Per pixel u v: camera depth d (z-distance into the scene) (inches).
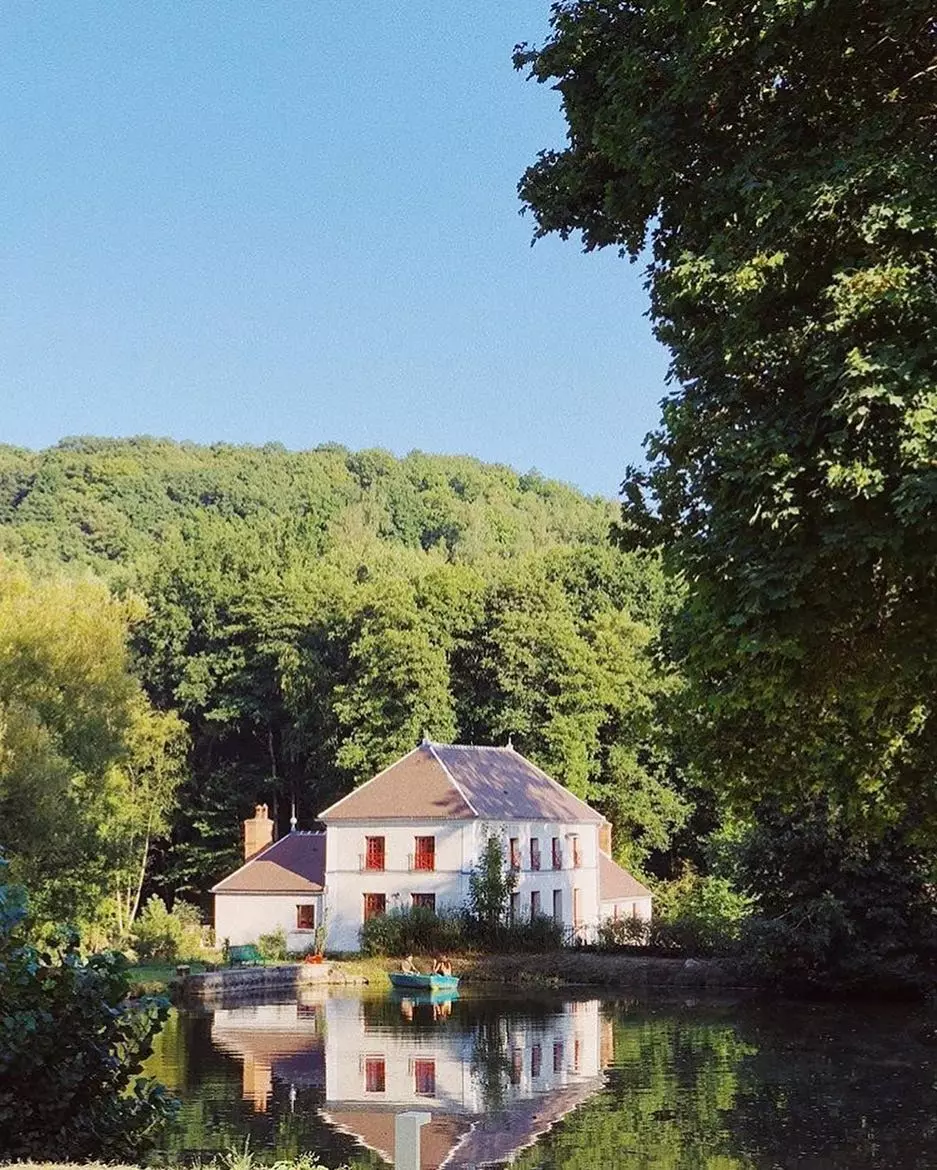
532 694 2859.3
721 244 520.7
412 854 2322.8
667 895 2741.1
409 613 2839.6
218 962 2212.1
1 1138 431.8
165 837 3019.2
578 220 656.4
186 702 3157.0
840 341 476.1
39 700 1699.1
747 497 494.3
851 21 501.4
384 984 1961.1
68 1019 448.1
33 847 1460.4
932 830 673.6
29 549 4630.9
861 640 536.4
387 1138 845.8
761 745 657.0
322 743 3002.0
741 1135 858.8
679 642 634.2
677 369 565.3
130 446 6609.3
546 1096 1001.5
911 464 437.7
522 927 2188.7
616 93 570.3
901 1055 1189.7
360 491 5861.2
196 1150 802.8
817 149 514.0
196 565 3346.5
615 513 5905.5
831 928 1614.2
